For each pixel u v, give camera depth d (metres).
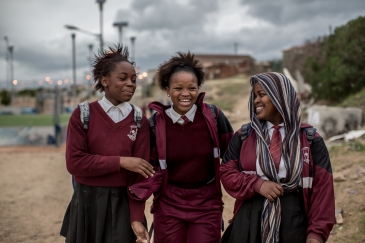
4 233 5.62
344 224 4.52
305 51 20.36
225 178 2.70
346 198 5.05
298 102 2.58
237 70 54.25
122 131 2.92
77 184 2.97
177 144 3.18
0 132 17.00
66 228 3.09
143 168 2.83
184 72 3.12
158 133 3.18
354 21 13.70
